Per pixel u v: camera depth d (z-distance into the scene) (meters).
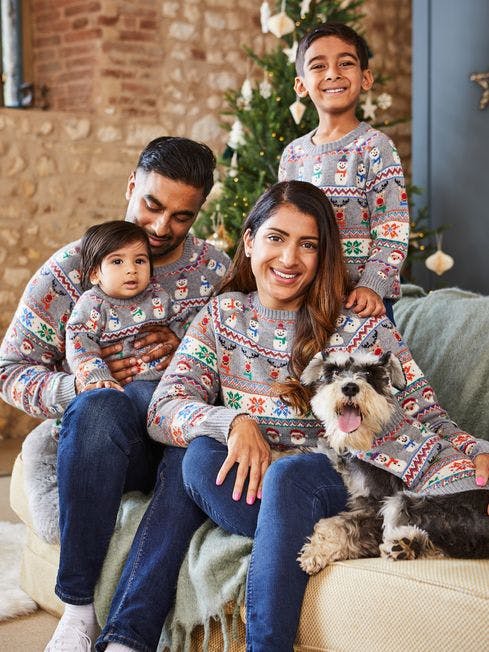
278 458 2.34
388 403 2.17
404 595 1.94
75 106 6.27
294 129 4.94
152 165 2.74
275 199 2.46
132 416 2.47
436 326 3.02
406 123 7.15
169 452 2.45
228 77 6.54
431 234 5.70
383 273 2.75
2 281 5.94
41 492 2.73
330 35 3.02
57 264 2.83
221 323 2.53
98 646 2.20
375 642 1.96
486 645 1.82
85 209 6.14
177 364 2.53
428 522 2.06
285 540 2.10
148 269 2.74
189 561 2.27
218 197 5.05
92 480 2.36
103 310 2.72
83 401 2.41
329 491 2.23
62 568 2.36
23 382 2.72
